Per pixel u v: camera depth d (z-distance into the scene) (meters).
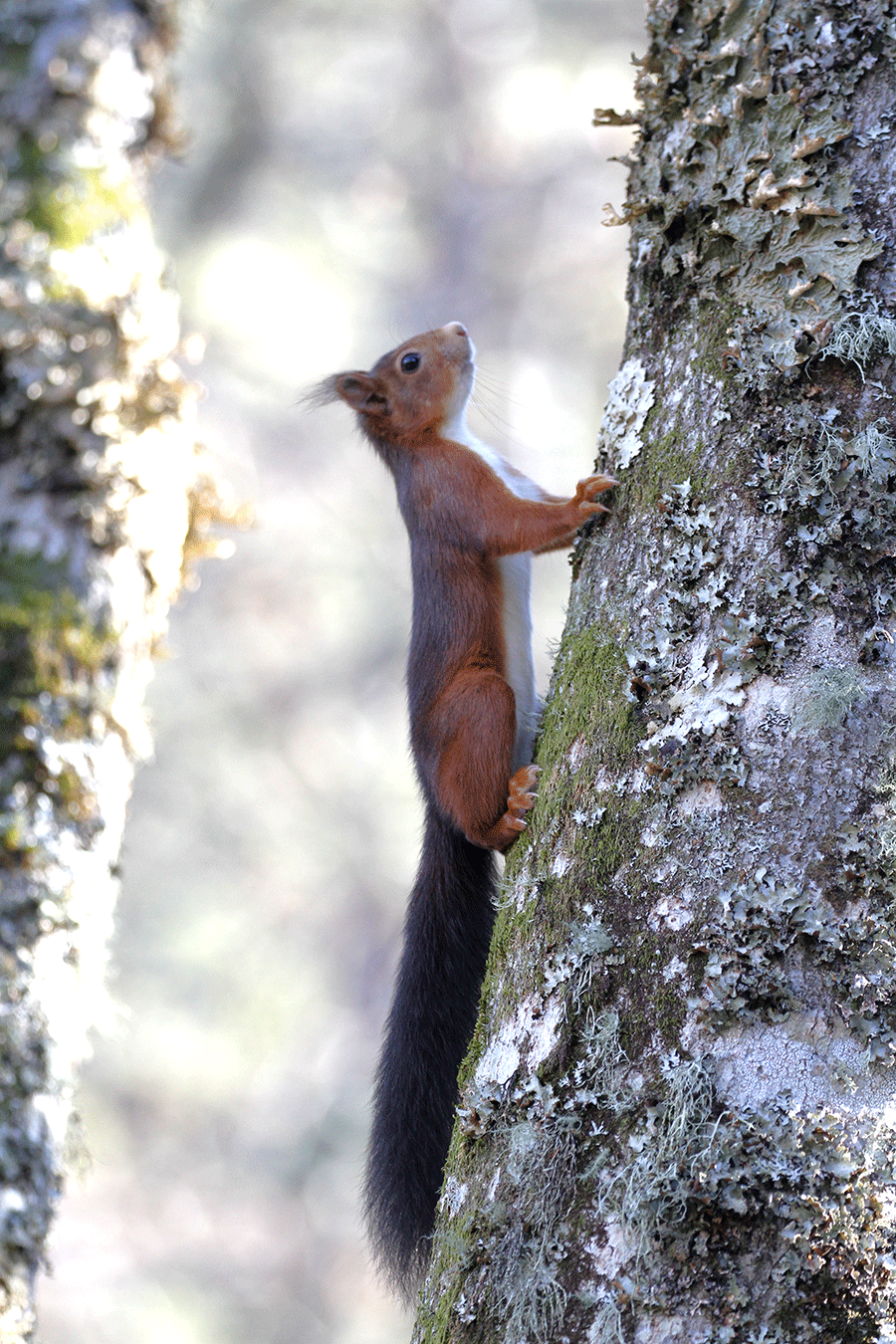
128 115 4.87
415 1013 7.00
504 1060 4.94
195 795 27.33
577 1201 4.55
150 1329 24.25
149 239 4.89
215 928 27.41
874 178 5.11
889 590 4.86
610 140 29.91
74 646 4.57
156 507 4.84
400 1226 6.44
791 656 4.84
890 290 5.02
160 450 4.84
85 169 4.70
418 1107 6.74
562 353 28.86
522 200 29.95
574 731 5.27
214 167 28.83
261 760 27.72
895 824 4.65
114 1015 4.71
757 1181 4.32
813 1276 4.23
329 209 29.78
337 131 30.28
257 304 28.20
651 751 4.97
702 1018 4.56
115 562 4.71
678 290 5.53
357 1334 25.17
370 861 27.67
